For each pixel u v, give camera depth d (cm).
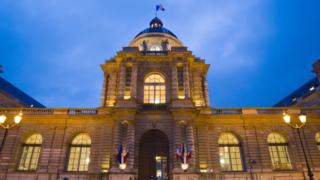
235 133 3462
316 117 3522
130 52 3578
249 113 3538
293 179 3180
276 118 3497
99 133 3391
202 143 3222
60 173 3189
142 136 3375
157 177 3678
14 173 3209
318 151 3359
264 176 3175
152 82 3622
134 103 3203
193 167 2875
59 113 3547
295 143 3391
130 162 2895
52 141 3388
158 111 3203
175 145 2980
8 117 3481
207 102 3912
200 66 3862
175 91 3341
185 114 3111
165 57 3662
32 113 3547
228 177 3155
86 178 3139
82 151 3412
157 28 5081
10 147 3350
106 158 3142
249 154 3303
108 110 3416
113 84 3684
